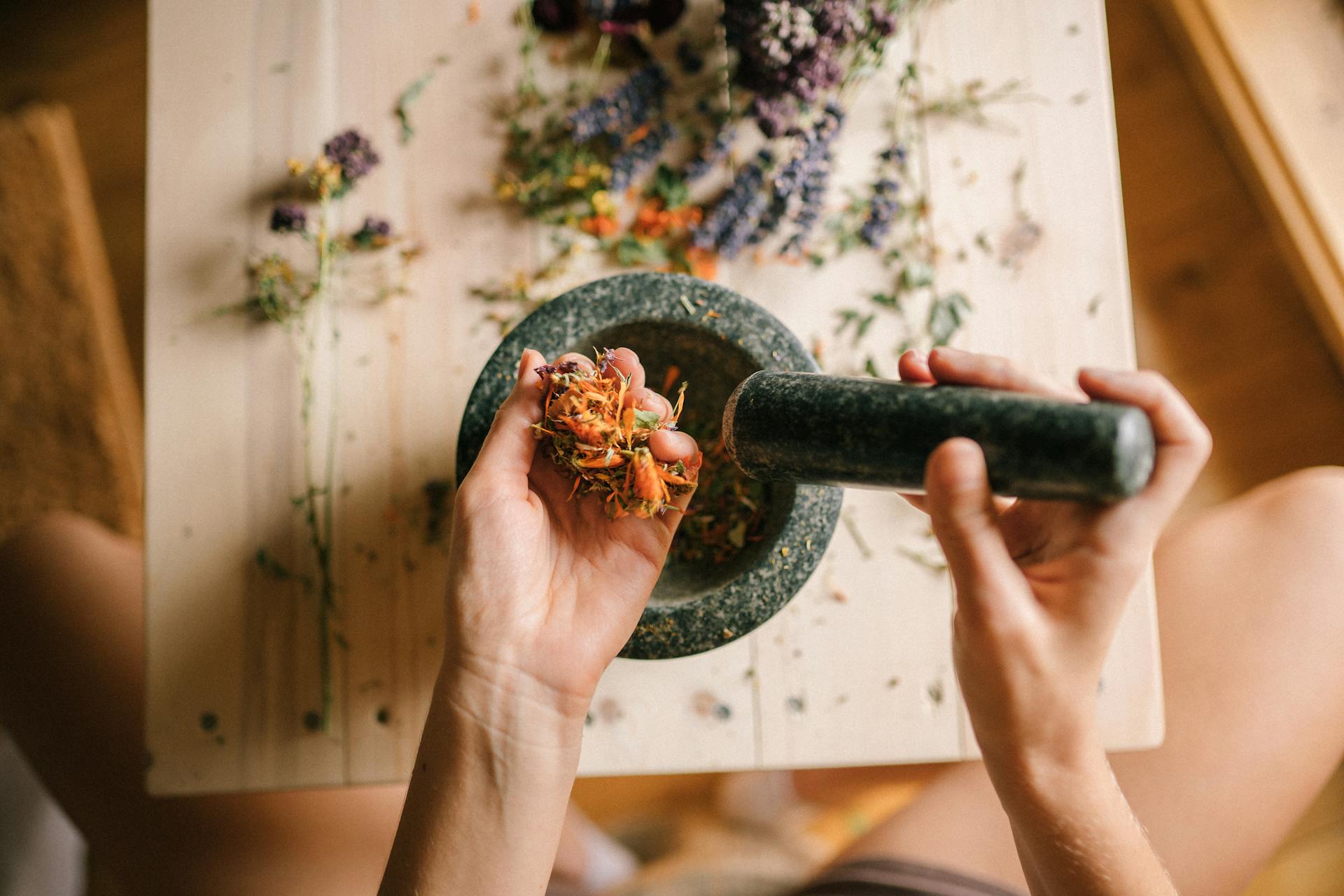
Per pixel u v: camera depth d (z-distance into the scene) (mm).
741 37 1082
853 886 1148
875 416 736
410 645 1110
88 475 1751
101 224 1801
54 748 1240
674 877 1586
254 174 1156
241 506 1122
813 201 1102
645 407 834
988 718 706
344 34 1169
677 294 938
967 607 669
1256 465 1715
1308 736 1161
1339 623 1179
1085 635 664
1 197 1775
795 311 1148
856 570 1119
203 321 1140
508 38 1175
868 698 1103
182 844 1201
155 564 1113
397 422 1135
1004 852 1159
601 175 1146
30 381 1762
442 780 763
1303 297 1708
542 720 780
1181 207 1742
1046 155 1164
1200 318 1736
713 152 1147
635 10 1142
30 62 1834
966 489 624
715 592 922
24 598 1282
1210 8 1661
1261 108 1654
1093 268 1149
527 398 820
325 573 1111
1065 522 701
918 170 1162
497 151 1165
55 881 1503
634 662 1101
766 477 848
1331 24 1697
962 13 1176
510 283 1148
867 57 1158
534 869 768
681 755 1090
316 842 1208
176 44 1160
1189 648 1197
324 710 1099
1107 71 1169
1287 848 1626
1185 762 1157
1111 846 715
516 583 785
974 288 1150
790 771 1646
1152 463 645
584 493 854
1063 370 1140
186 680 1104
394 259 1148
